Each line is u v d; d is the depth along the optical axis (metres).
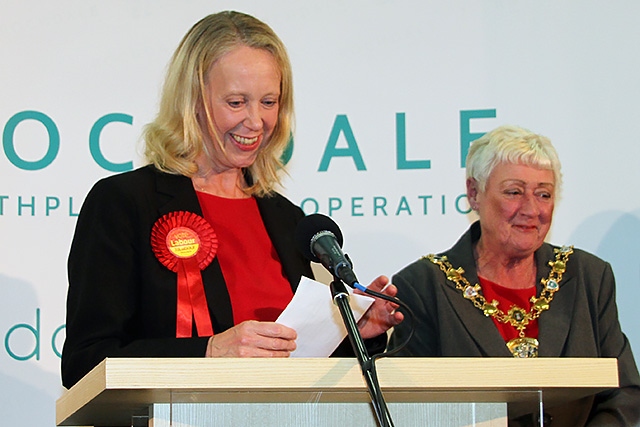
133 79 5.39
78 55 5.38
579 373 2.69
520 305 4.62
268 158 3.86
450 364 2.65
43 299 5.19
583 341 4.53
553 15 5.38
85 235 3.33
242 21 3.70
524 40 5.38
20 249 5.22
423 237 5.29
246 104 3.60
